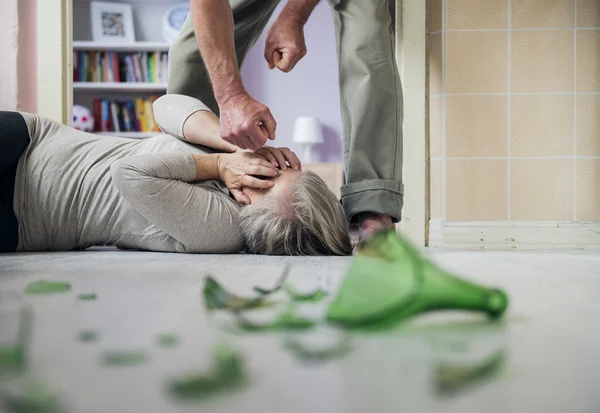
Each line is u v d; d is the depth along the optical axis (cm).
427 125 223
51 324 46
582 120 217
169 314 51
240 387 29
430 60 223
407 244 45
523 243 213
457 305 44
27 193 147
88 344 39
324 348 38
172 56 185
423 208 222
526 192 217
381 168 170
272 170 140
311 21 493
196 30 137
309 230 137
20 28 232
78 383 30
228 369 31
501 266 115
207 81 187
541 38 217
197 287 71
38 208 146
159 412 25
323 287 69
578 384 31
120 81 469
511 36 217
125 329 44
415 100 222
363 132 168
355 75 171
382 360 35
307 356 36
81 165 149
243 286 72
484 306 45
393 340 41
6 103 233
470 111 218
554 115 217
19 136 146
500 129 218
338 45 177
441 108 220
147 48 465
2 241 142
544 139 217
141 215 144
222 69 136
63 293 65
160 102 164
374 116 169
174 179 139
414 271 43
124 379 30
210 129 151
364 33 170
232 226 139
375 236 45
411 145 223
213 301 53
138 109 465
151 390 28
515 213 217
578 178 217
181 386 28
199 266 101
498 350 39
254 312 52
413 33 222
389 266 44
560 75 217
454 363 34
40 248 150
